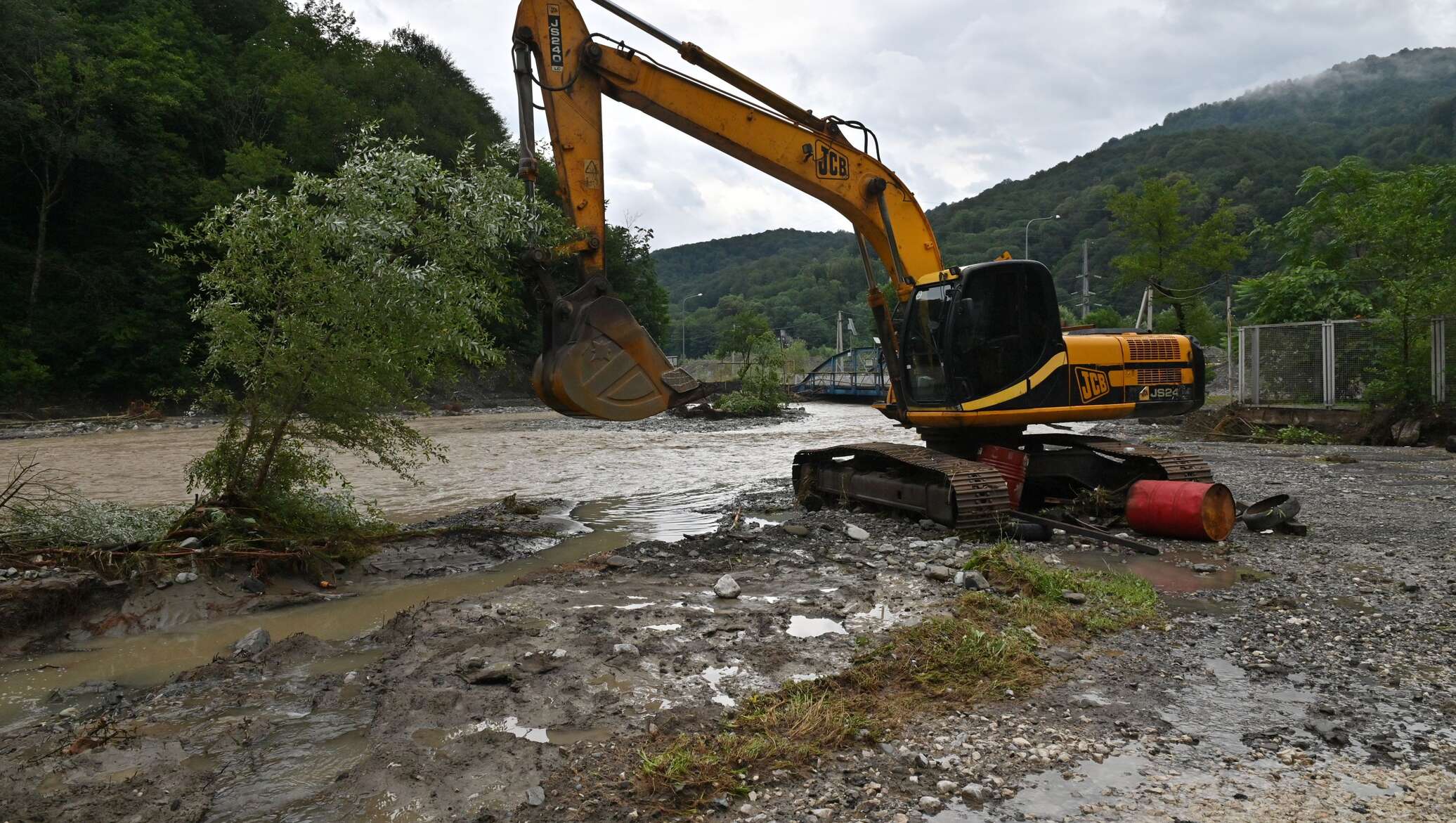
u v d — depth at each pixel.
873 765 3.71
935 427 10.02
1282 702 4.40
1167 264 32.78
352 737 4.07
